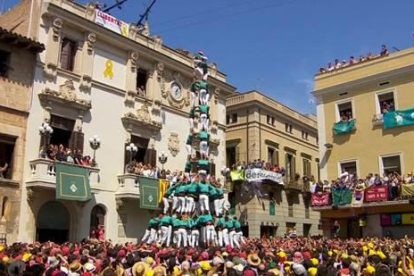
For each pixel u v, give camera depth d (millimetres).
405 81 28406
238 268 9078
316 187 29281
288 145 45250
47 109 23969
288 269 9742
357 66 30906
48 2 24375
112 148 27016
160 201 27688
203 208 20000
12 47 23062
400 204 25062
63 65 25500
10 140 22484
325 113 32062
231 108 41906
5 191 21703
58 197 22484
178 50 33344
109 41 27656
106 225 25906
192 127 22500
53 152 23359
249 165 38312
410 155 27406
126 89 28438
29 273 7230
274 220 40000
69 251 12625
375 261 10438
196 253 11094
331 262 9945
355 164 30016
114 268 8938
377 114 29359
